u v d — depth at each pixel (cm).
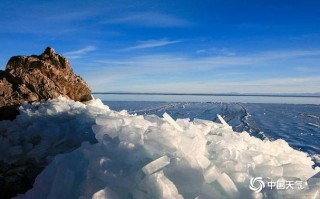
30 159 597
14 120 755
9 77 912
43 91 897
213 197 358
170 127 490
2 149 640
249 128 3681
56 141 629
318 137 2978
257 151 470
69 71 1000
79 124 657
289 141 2728
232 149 439
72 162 443
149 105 8212
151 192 359
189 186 372
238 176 382
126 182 376
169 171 385
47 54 1005
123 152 414
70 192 405
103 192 363
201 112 5981
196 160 391
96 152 431
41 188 445
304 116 5666
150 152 410
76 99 999
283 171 414
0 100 845
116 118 521
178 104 9288
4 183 527
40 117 728
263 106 9325
